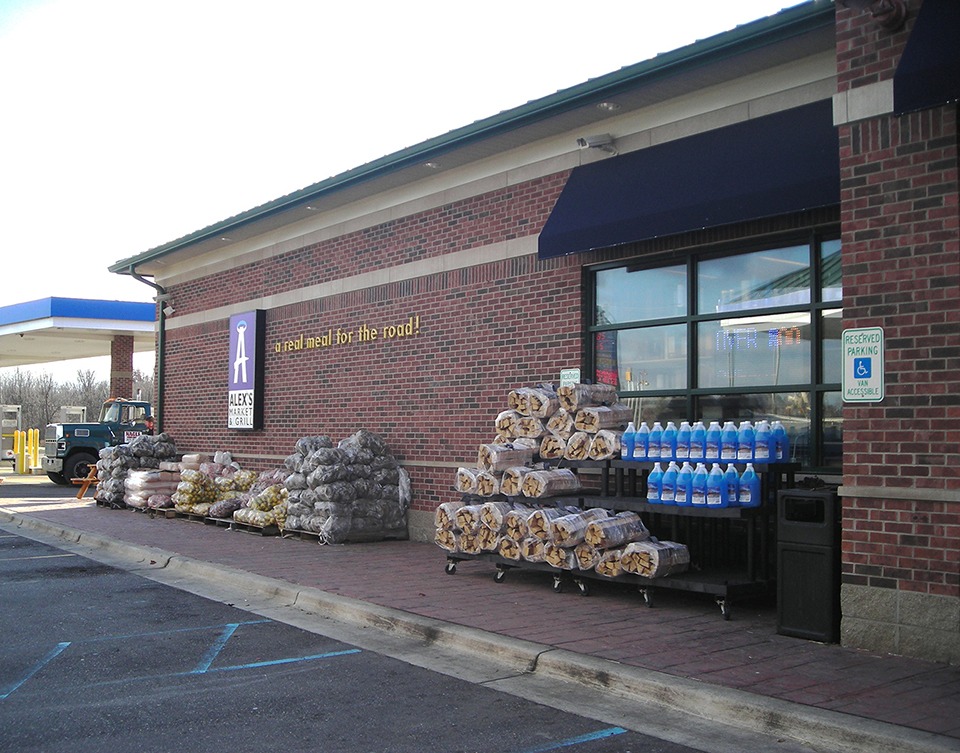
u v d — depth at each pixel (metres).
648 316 11.30
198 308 20.59
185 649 7.81
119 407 29.05
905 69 6.99
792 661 6.98
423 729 5.81
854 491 7.42
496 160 13.15
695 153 10.51
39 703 6.29
